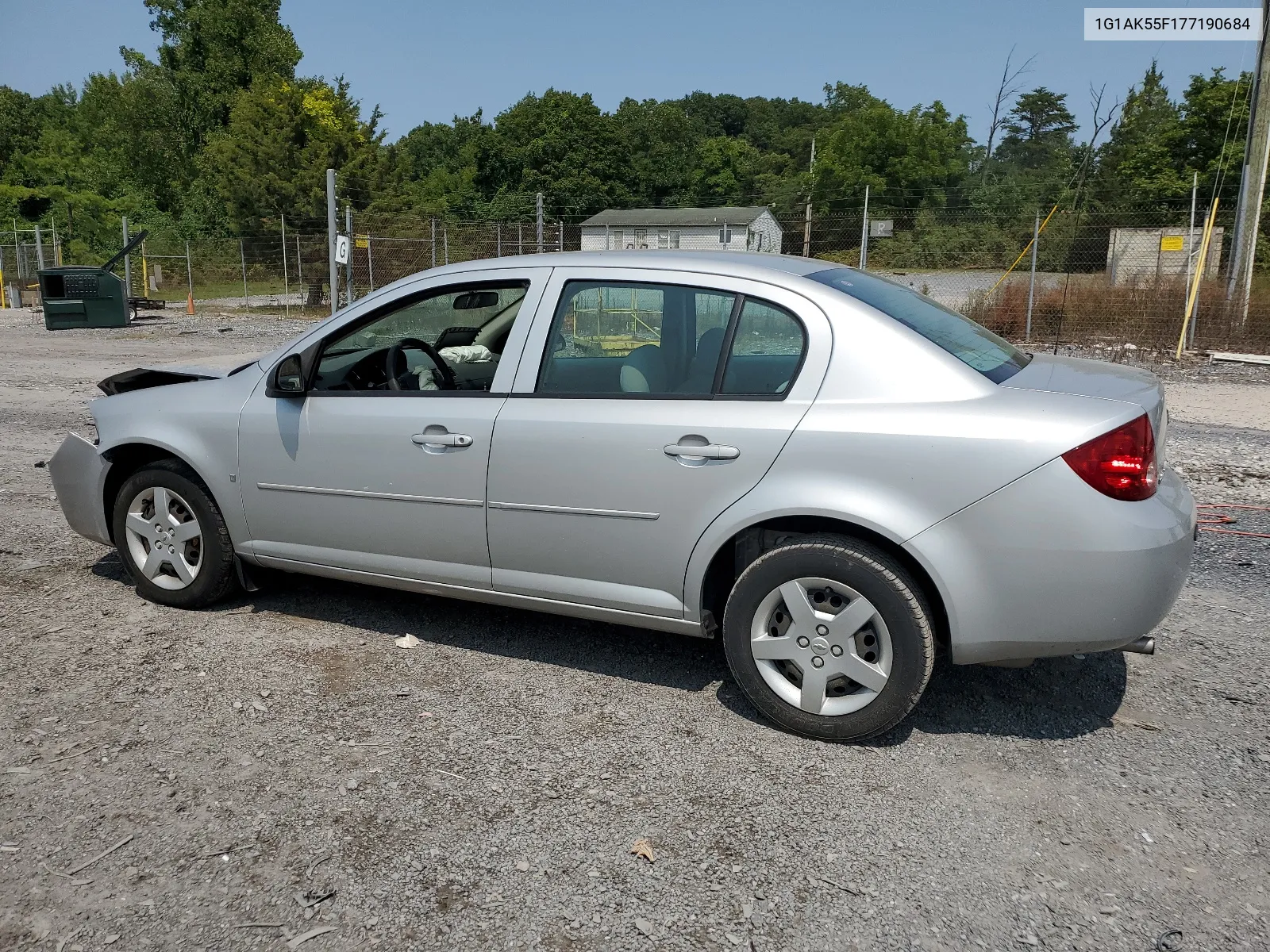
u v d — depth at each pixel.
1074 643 3.11
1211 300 15.54
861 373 3.28
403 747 3.32
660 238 47.88
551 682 3.86
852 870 2.67
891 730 3.48
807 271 3.64
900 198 55.25
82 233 51.62
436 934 2.41
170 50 59.91
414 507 3.95
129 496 4.60
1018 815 2.95
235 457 4.30
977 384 3.22
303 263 31.31
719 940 2.39
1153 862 2.71
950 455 3.10
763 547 3.52
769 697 3.43
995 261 27.14
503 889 2.58
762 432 3.32
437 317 4.14
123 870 2.63
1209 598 4.83
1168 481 3.38
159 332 21.41
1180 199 37.91
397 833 2.82
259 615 4.55
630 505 3.54
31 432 9.10
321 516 4.17
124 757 3.22
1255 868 2.68
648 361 3.60
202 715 3.53
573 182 67.31
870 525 3.17
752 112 130.50
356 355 4.35
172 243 42.38
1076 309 16.27
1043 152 64.25
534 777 3.14
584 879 2.62
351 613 4.59
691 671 3.99
